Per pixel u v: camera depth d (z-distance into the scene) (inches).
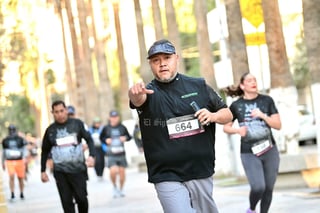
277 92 910.4
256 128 556.1
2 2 1374.3
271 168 560.7
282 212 647.8
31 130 3373.5
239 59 992.9
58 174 623.2
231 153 1104.2
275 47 908.6
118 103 3294.8
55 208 966.4
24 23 1498.5
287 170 830.5
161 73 354.0
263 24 912.9
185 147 352.5
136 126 1948.8
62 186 622.2
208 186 358.3
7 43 1453.0
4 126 3388.3
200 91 358.3
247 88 561.6
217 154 1143.6
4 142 1211.9
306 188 820.0
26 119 3371.1
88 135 634.8
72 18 1988.2
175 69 357.7
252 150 556.1
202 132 354.9
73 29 2018.9
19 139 1216.8
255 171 554.9
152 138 355.9
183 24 3132.4
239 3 991.0
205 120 345.1
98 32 2201.0
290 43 2149.4
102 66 2176.4
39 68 2337.6
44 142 631.2
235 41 994.1
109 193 1127.6
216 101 360.8
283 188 836.6
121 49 2095.2
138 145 1942.7
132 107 356.8
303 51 2160.4
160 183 352.2
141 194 1035.3
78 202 628.4
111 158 1047.6
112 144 1046.4
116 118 1068.5
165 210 351.9
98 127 1487.5
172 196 348.5
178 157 352.2
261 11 914.7
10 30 1432.1
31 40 1531.7
